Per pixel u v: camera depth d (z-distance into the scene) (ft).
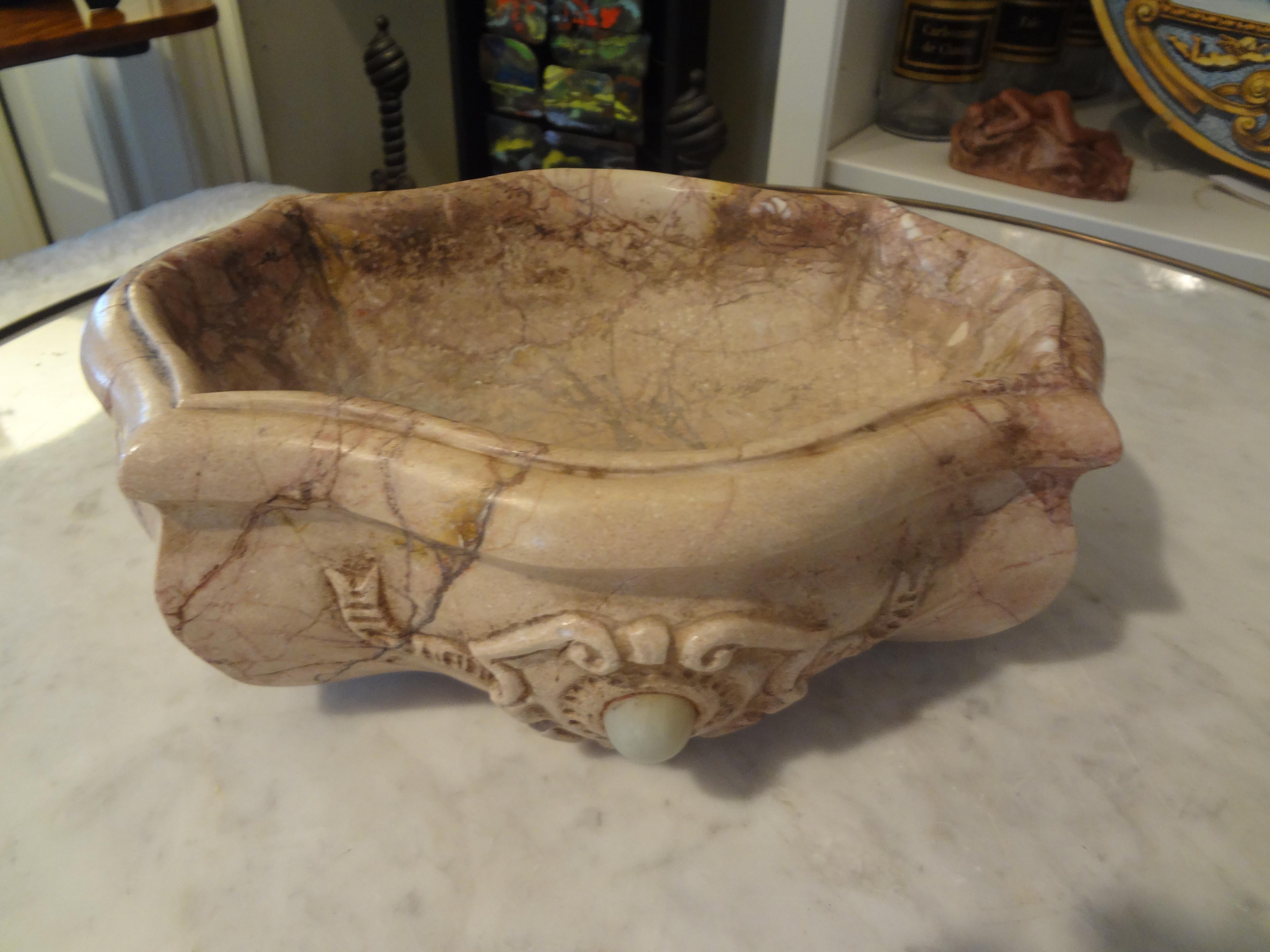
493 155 5.65
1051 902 2.25
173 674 2.82
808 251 3.38
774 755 2.60
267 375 2.85
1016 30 5.45
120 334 2.29
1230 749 2.63
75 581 3.13
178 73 5.23
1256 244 4.50
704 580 1.94
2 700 2.72
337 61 5.90
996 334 2.77
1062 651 2.93
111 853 2.33
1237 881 2.30
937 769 2.57
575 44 4.97
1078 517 3.42
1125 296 4.58
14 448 3.68
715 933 2.18
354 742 2.62
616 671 2.05
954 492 2.22
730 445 3.15
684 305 3.49
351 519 2.08
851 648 2.36
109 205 6.14
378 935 2.17
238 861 2.32
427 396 3.24
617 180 3.35
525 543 1.86
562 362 3.42
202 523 2.12
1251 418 3.89
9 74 5.98
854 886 2.28
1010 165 5.06
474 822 2.41
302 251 3.07
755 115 5.80
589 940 2.16
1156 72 4.86
